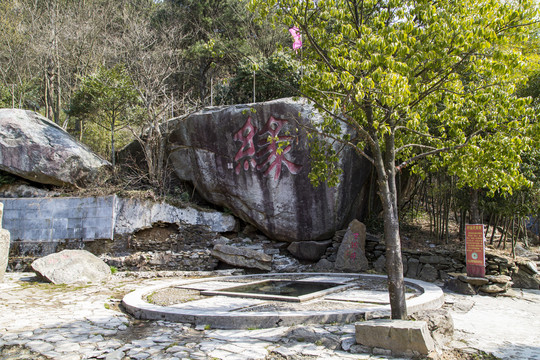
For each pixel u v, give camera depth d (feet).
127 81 46.42
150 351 14.55
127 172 45.60
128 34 63.46
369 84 16.19
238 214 39.34
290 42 61.52
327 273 32.30
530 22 16.66
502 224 42.96
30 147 39.99
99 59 65.16
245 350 14.52
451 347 15.05
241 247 37.81
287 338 15.76
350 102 20.27
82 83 46.83
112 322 18.67
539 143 17.90
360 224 34.68
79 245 37.65
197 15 68.64
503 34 17.07
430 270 32.14
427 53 16.81
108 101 44.52
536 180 31.37
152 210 38.60
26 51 62.75
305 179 36.29
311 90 21.08
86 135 58.39
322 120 36.01
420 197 43.55
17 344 15.30
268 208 37.60
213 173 40.04
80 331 17.13
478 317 20.20
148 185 42.93
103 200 38.11
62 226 37.96
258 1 19.57
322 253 36.22
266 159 37.70
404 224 40.34
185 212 39.19
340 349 14.57
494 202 32.89
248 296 23.31
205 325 17.75
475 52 17.90
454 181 35.04
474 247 27.48
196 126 40.91
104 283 30.09
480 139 18.93
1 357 14.19
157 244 38.32
